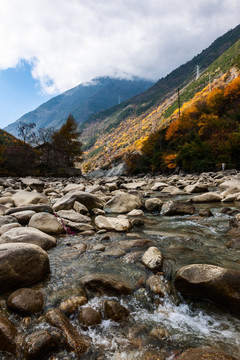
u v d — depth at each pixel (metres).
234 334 1.79
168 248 3.59
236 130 30.11
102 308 2.04
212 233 4.37
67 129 46.44
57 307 2.07
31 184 13.05
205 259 3.13
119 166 54.03
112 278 2.56
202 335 1.77
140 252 3.38
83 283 2.47
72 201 6.48
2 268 2.34
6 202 7.00
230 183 9.82
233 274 2.17
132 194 7.44
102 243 3.93
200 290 2.21
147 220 5.66
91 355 1.58
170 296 2.25
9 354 1.57
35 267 2.60
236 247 3.51
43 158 36.47
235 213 5.84
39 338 1.61
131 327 1.85
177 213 6.19
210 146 31.08
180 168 35.62
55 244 3.82
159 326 1.87
